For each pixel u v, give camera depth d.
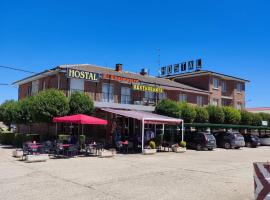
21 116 28.48
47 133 29.84
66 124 29.30
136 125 33.28
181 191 10.91
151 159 21.08
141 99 35.91
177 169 16.38
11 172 14.55
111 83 33.06
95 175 13.97
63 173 14.39
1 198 9.60
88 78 29.20
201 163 19.38
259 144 40.62
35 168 15.86
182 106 33.91
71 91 29.73
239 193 10.71
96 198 9.67
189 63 50.34
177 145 28.17
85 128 30.22
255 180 8.01
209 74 46.84
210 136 31.42
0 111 35.75
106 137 30.19
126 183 12.20
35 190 10.73
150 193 10.50
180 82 50.56
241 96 52.53
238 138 34.72
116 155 23.30
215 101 47.72
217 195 10.38
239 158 23.34
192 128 38.38
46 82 31.98
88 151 24.47
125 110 29.53
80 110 25.89
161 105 32.53
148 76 44.09
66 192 10.47
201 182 12.70
